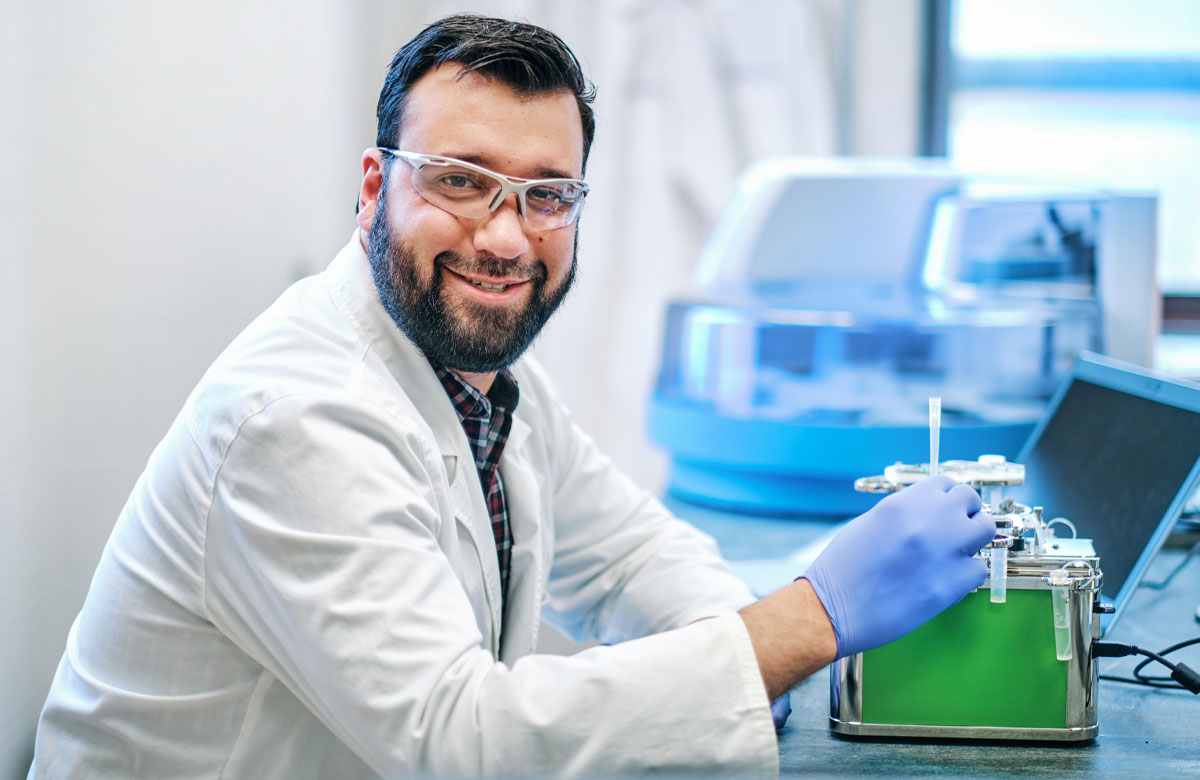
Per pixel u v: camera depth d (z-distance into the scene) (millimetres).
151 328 2117
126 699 937
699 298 2062
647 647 809
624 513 1250
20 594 1776
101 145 2098
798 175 2127
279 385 879
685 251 2508
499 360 982
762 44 2424
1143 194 1828
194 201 2174
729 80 2447
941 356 1882
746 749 783
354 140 2406
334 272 1056
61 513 1900
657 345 2521
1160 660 923
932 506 882
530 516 1113
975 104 2541
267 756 938
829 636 836
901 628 843
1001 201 1973
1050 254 1910
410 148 946
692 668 793
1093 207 1845
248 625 879
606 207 2479
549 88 939
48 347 1907
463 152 922
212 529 883
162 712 936
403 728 764
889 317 1896
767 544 1623
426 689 767
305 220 2270
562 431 1255
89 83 2080
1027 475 1348
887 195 2115
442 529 959
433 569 821
